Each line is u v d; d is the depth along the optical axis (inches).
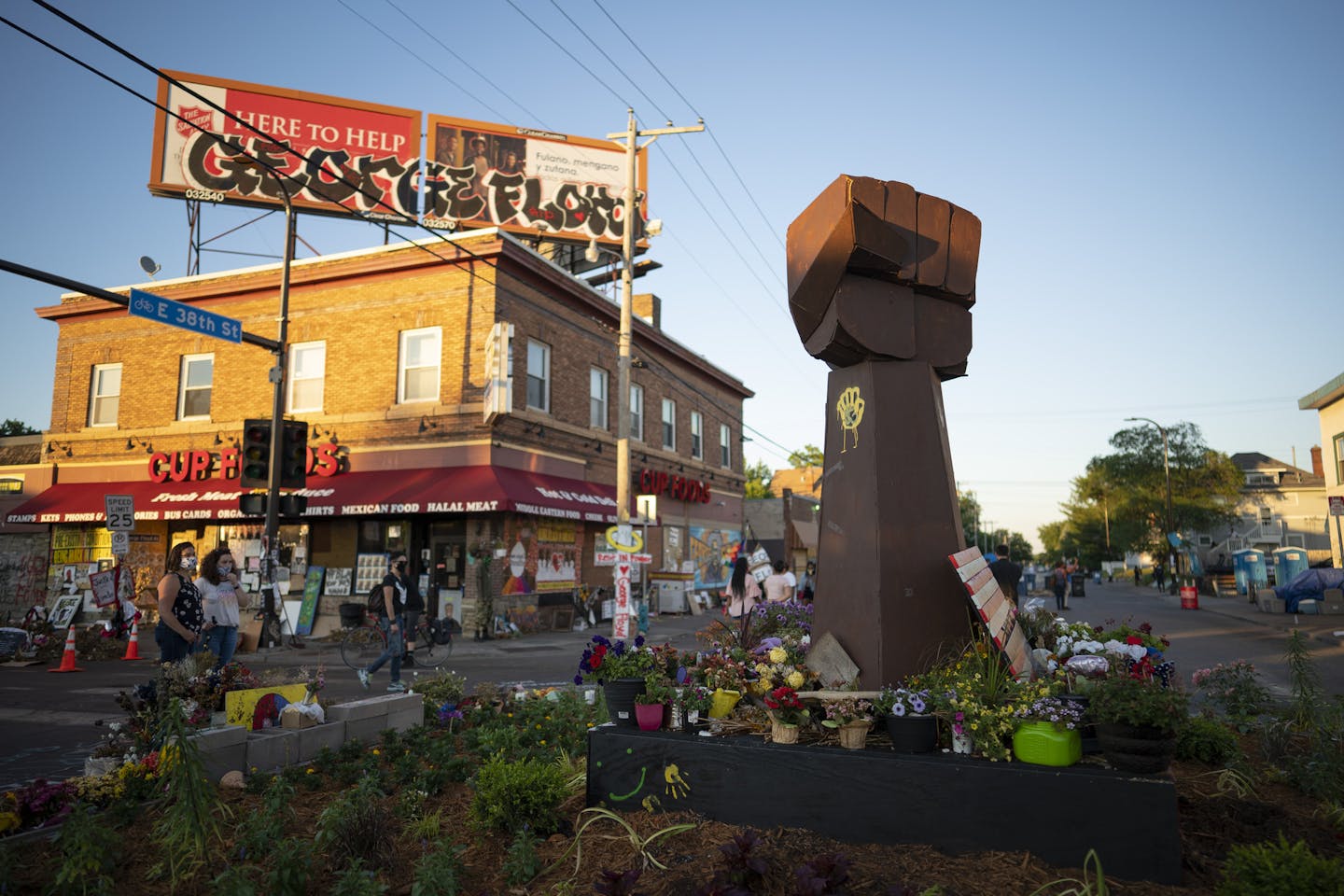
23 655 562.6
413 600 524.1
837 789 153.9
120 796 188.1
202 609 319.3
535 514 767.1
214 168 937.5
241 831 163.8
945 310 215.5
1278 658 564.7
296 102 972.6
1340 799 172.6
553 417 856.3
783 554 1539.1
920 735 154.8
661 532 1096.2
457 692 309.7
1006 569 284.0
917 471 200.2
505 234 763.4
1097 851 136.1
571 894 137.9
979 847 143.1
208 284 852.6
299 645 666.2
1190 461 2237.9
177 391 872.3
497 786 168.1
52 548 891.4
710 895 121.9
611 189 1101.1
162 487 840.3
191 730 203.2
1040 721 147.5
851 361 208.8
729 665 188.4
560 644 681.6
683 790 167.6
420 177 1010.1
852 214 186.1
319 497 769.6
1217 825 161.2
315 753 234.2
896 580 191.9
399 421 784.9
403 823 176.7
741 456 1365.7
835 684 187.0
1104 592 2108.8
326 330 823.7
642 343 1059.9
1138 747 137.5
